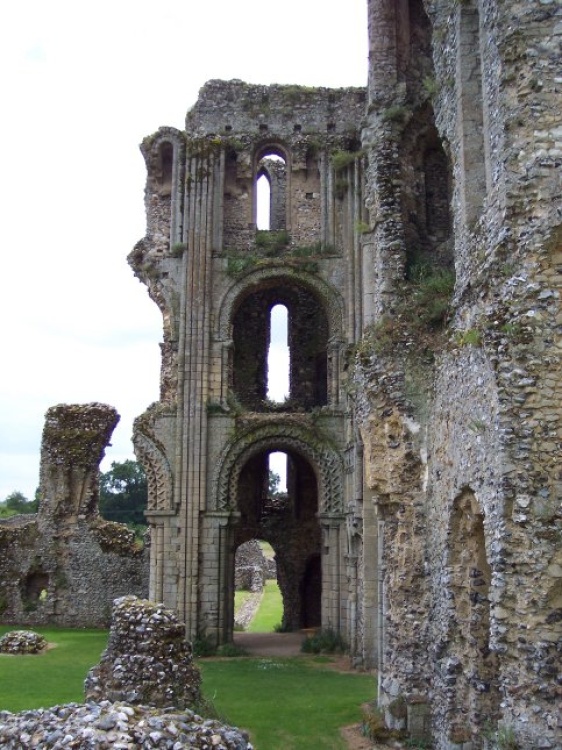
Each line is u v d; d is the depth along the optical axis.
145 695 14.84
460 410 14.56
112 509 76.25
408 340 18.16
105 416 40.38
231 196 34.03
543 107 12.38
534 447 11.59
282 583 37.62
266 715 18.78
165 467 31.31
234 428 31.52
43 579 39.28
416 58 23.28
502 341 12.03
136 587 38.28
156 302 33.19
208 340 32.19
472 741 13.89
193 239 32.88
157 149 33.78
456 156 16.02
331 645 29.73
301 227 33.88
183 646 15.60
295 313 37.53
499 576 11.55
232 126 34.38
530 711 11.00
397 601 17.03
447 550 15.16
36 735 10.40
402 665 16.67
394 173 21.77
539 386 11.70
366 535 25.77
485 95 14.07
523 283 12.03
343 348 32.00
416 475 17.44
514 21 12.72
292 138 34.25
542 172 12.21
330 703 20.14
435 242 22.08
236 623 38.59
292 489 37.94
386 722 16.64
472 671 14.11
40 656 27.80
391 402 17.91
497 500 11.91
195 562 30.53
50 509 39.31
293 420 31.45
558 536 11.27
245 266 32.72
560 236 11.97
